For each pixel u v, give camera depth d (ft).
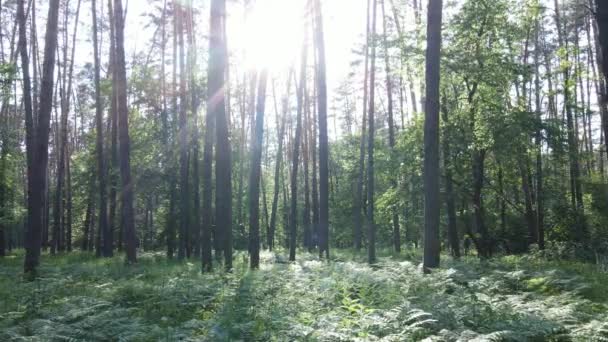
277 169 111.96
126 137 65.51
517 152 62.28
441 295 30.71
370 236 69.56
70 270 52.85
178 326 28.58
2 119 103.24
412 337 23.94
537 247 75.87
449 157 64.64
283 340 23.95
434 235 42.16
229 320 27.66
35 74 106.11
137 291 36.40
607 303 31.40
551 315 26.30
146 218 135.74
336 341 23.29
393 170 69.36
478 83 63.82
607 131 62.34
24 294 36.78
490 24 62.59
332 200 144.97
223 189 54.85
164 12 96.27
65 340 25.12
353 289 35.76
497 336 22.53
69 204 116.78
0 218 89.61
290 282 38.47
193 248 101.19
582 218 83.05
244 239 128.77
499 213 90.89
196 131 88.22
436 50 43.06
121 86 65.67
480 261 56.18
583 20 101.04
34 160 48.98
